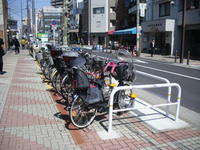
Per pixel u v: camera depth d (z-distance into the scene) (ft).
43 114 17.07
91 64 23.35
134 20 125.90
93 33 168.45
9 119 15.92
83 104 14.76
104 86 17.93
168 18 86.53
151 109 19.01
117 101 17.33
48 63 28.91
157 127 15.33
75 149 12.14
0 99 20.54
